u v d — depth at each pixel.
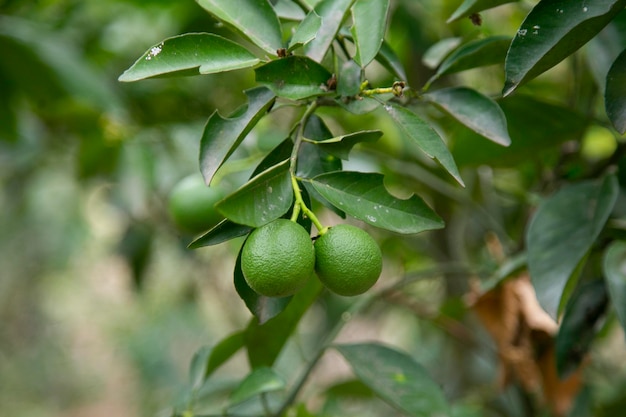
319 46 0.69
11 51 1.18
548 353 0.87
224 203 0.61
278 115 1.21
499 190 1.04
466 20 1.08
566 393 0.87
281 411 0.83
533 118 0.84
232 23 0.68
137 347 2.55
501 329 0.88
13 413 2.85
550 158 0.95
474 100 0.71
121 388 3.03
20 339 2.93
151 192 1.22
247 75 1.29
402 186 1.18
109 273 3.07
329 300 1.34
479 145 0.87
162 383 2.41
